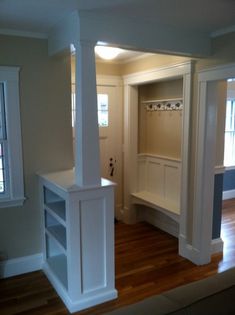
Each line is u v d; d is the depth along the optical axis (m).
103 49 3.40
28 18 2.57
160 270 3.38
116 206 4.99
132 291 2.96
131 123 4.65
